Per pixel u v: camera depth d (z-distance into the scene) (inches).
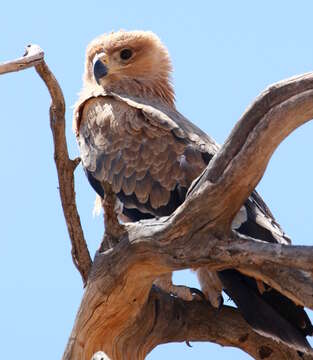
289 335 442.3
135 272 430.3
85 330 451.5
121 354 461.4
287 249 366.6
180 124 555.8
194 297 493.7
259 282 447.8
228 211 392.8
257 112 373.4
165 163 533.3
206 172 390.9
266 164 383.9
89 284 443.2
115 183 549.0
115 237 431.5
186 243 403.9
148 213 534.3
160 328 478.0
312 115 368.8
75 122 598.5
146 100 604.7
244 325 487.8
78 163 454.0
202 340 491.5
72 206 456.4
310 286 379.9
